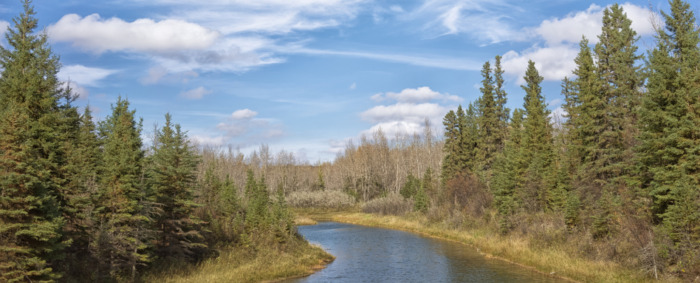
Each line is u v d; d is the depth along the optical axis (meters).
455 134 63.22
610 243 24.62
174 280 20.66
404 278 25.33
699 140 20.14
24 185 14.16
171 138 25.05
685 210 19.31
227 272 23.22
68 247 19.38
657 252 20.23
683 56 22.80
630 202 25.66
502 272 26.20
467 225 45.97
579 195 32.00
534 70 57.94
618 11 36.03
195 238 26.23
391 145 120.94
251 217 32.59
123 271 20.28
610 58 35.44
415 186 76.75
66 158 21.81
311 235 51.44
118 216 20.19
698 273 18.28
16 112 14.65
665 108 22.62
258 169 124.75
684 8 23.78
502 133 59.00
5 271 13.86
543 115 51.47
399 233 52.22
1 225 13.59
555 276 24.28
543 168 39.22
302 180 119.50
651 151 23.16
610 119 33.22
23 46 21.00
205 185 35.84
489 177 55.22
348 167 111.50
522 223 35.41
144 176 22.31
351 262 31.45
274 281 24.12
